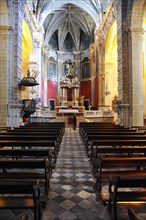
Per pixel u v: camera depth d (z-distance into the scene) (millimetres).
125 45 16766
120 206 4496
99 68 30500
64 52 41625
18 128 11602
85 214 4219
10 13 14953
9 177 4695
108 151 5871
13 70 15828
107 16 24531
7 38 14789
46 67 37875
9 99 15117
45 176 4727
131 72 15969
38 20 29422
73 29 39781
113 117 26547
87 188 5582
